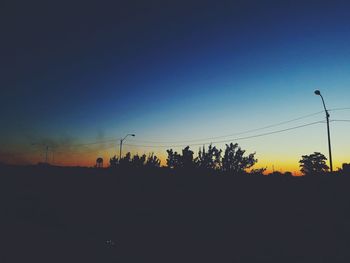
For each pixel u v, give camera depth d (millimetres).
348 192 23109
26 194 34062
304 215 20078
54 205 28109
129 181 34438
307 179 28719
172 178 32750
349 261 11625
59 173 44531
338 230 16172
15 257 12172
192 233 17469
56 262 11508
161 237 16672
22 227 19922
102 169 44281
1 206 29016
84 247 14195
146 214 23188
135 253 13328
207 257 12805
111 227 19656
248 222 19609
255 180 30172
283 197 24812
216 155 33969
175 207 24703
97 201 29172
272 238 15836
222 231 17781
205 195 27141
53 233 17719
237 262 12039
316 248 13594
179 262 12047
